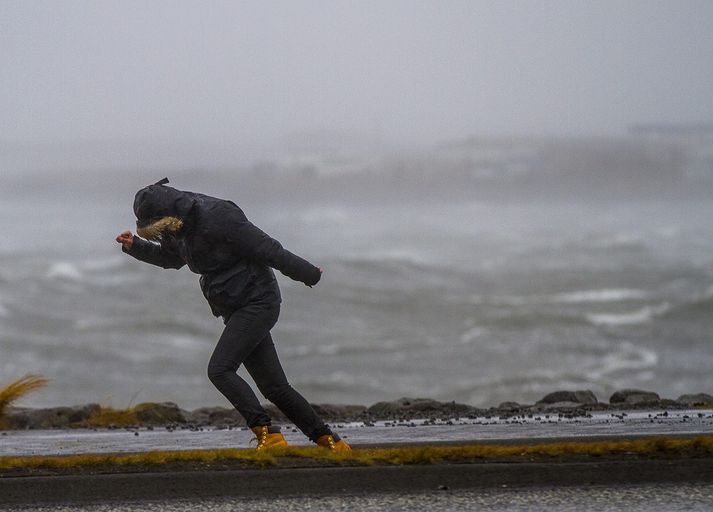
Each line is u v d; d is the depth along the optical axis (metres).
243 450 28.94
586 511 24.59
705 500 25.42
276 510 25.25
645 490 26.61
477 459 28.33
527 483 27.39
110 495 26.75
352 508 25.27
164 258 30.64
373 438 34.50
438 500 25.94
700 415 41.75
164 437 39.12
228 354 29.50
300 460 28.14
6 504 26.39
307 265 29.38
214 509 25.48
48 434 43.12
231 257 29.52
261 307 29.69
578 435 33.34
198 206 29.41
